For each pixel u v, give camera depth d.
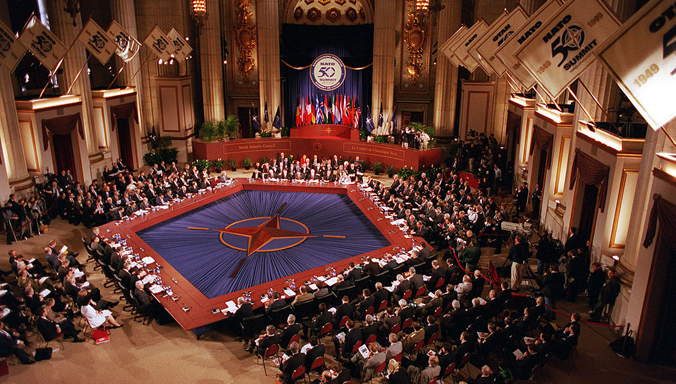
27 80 25.55
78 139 25.42
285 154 33.47
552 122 20.36
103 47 22.84
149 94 33.78
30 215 20.64
